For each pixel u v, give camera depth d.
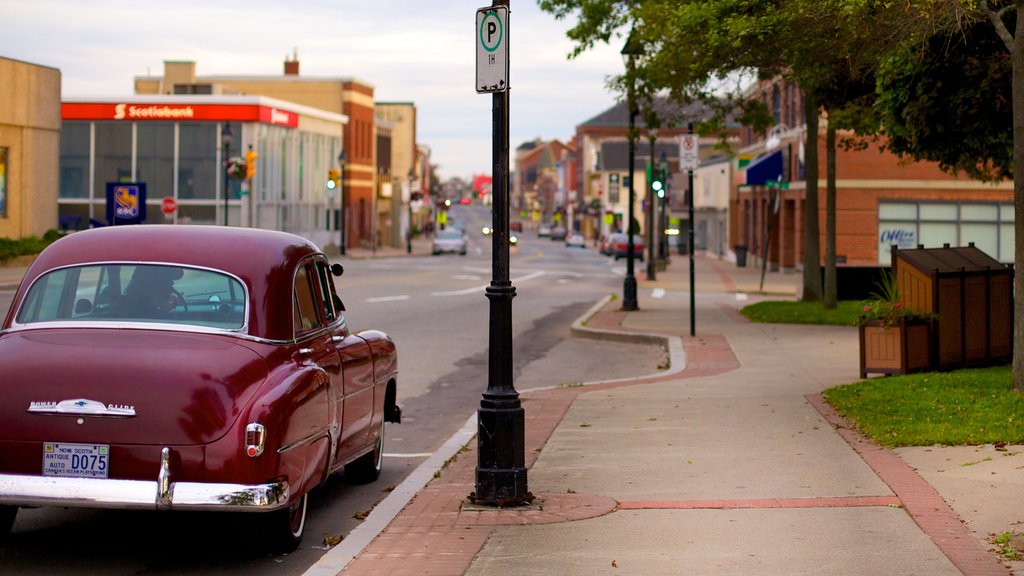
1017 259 12.20
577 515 8.28
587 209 141.00
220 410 6.85
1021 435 10.17
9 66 41.00
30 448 6.84
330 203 84.75
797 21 14.90
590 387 16.19
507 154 8.62
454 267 59.59
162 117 64.00
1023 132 11.86
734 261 73.38
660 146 120.44
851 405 12.66
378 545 7.52
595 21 26.78
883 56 14.26
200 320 7.41
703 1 17.83
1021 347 12.24
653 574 6.74
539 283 47.66
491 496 8.60
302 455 7.37
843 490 8.86
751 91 59.03
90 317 7.44
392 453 11.84
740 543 7.39
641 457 10.57
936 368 14.96
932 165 44.41
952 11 12.37
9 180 41.88
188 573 7.19
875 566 6.79
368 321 27.25
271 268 7.71
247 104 64.44
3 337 7.36
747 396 14.38
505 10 8.50
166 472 6.77
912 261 15.12
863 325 14.96
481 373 18.61
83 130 64.31
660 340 23.02
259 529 7.34
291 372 7.36
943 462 9.56
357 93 91.00
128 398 6.82
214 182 64.75
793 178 49.56
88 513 8.73
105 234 7.85
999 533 7.40
